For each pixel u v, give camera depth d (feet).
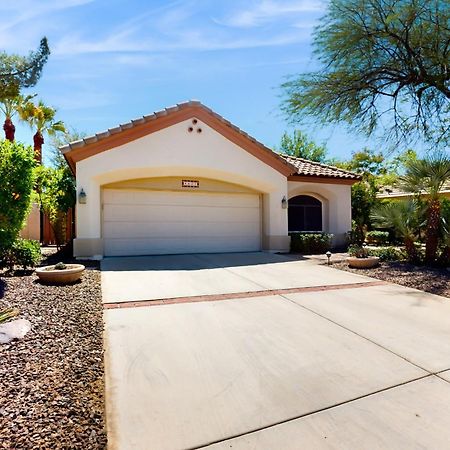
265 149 50.88
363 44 44.73
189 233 50.19
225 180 51.29
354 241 64.85
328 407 12.26
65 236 55.11
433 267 38.45
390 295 27.71
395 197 79.66
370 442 10.46
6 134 100.83
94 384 13.34
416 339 18.60
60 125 108.37
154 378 14.03
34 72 66.54
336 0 43.50
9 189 30.01
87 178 41.88
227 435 10.73
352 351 16.97
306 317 22.00
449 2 39.01
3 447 9.52
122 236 46.55
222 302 24.97
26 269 33.24
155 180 48.11
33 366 14.21
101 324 19.71
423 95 47.88
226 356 16.19
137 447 10.07
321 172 62.75
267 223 53.93
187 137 46.06
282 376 14.40
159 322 20.45
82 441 10.12
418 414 11.91
